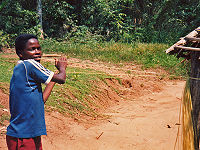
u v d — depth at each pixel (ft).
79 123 15.19
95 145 12.76
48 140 12.82
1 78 19.01
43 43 43.42
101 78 22.48
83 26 51.65
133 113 17.67
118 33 50.29
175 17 56.49
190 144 8.75
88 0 55.01
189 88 9.04
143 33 52.13
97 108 18.16
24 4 52.37
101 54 34.12
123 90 22.35
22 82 7.53
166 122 15.93
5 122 13.60
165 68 28.63
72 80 21.03
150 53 33.76
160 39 49.83
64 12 53.57
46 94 8.68
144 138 13.66
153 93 22.63
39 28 48.96
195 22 52.47
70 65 26.84
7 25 45.39
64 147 12.37
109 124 15.47
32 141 7.59
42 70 7.66
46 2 53.93
